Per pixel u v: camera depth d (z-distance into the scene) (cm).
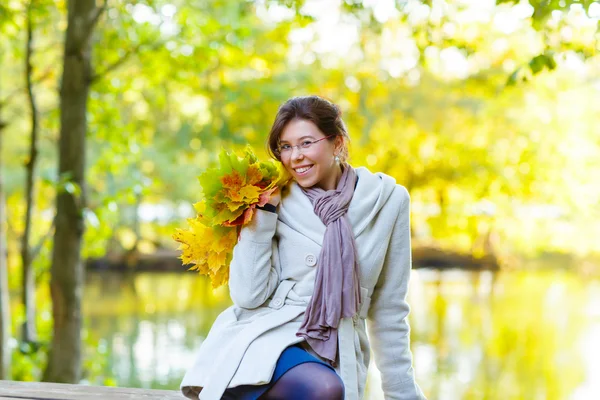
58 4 892
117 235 2670
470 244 2530
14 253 1437
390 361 253
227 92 1085
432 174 1574
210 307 1689
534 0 484
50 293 691
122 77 923
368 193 247
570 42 528
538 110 1467
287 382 224
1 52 947
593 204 1503
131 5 828
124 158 877
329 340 234
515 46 1151
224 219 235
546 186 1450
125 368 1015
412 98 1498
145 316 1536
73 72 684
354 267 238
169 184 2355
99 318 1497
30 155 795
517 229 1695
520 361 1090
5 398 300
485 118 1499
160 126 1466
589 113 1474
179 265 2692
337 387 219
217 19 858
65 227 688
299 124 244
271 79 1211
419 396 255
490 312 1564
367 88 1437
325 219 242
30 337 799
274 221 239
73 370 689
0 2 771
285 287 242
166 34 848
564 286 2116
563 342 1232
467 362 1084
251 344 231
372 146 1527
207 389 229
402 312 255
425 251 2703
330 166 249
